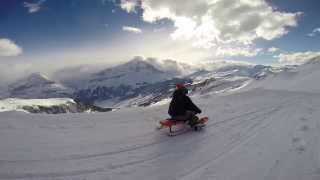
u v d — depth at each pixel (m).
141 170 9.30
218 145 12.07
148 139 12.38
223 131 14.10
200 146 11.88
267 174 9.43
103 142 11.44
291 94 28.06
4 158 9.05
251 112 18.67
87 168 9.05
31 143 10.45
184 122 13.73
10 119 12.74
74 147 10.59
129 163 9.75
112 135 12.42
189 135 13.26
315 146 11.85
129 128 13.70
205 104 21.27
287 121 16.45
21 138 10.80
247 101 23.25
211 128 14.53
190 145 11.94
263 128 14.83
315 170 9.70
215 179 8.95
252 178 9.12
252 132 14.06
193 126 13.97
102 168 9.16
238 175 9.29
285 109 20.17
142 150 11.04
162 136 12.94
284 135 13.55
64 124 13.18
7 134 11.01
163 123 13.19
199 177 9.05
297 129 14.55
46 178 8.17
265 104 21.86
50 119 13.64
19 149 9.82
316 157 10.73
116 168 9.28
